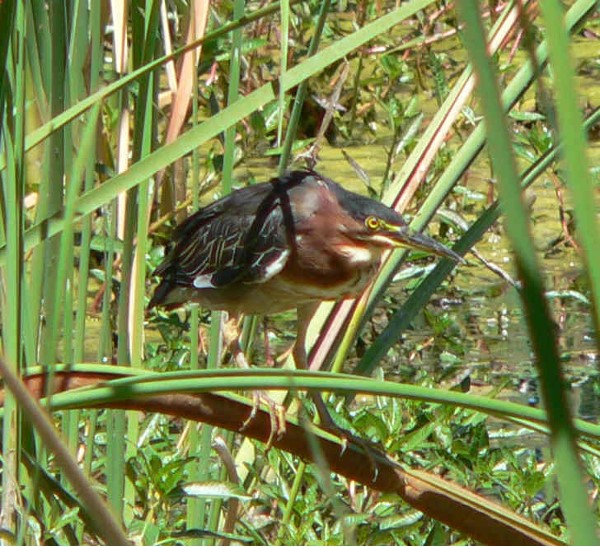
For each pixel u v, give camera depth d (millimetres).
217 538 6996
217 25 11867
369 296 8641
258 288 8852
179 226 9664
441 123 9023
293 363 8672
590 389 11523
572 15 7328
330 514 8422
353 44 5344
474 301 13930
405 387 4652
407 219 11258
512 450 8859
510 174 2453
